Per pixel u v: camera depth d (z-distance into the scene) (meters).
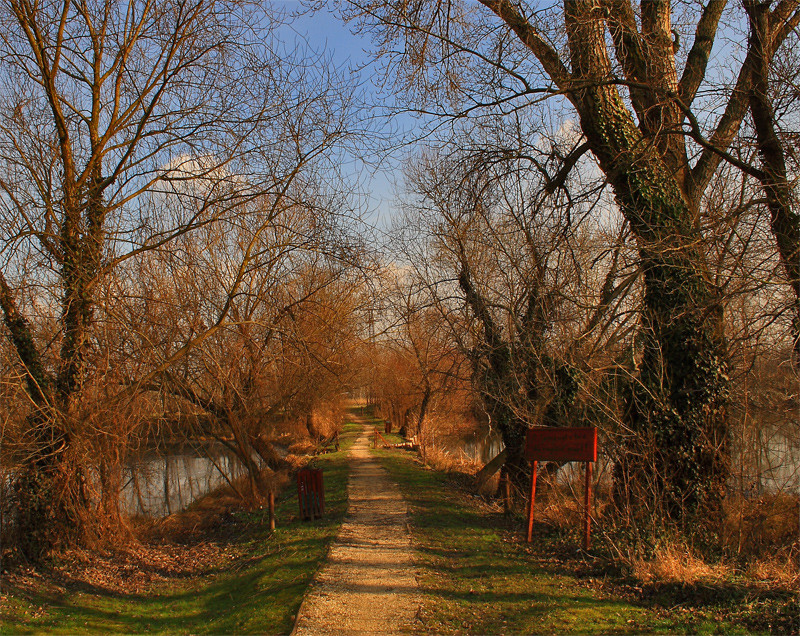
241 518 14.45
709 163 10.10
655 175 9.47
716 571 7.52
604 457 11.07
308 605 6.92
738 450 9.99
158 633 7.52
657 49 9.83
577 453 9.09
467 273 15.21
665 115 9.85
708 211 10.11
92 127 10.98
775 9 9.49
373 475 19.47
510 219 13.55
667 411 9.00
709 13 10.32
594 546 8.99
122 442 11.69
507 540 10.03
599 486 13.21
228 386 15.36
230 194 11.60
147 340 11.41
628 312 10.89
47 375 10.59
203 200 11.88
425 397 25.31
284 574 8.66
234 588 9.02
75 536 10.81
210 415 16.12
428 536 10.43
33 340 10.84
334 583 7.75
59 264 10.58
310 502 12.84
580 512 10.05
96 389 11.18
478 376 15.12
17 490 10.25
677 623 6.15
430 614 6.57
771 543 8.38
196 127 11.45
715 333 9.07
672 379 9.07
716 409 8.88
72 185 10.52
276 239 13.33
